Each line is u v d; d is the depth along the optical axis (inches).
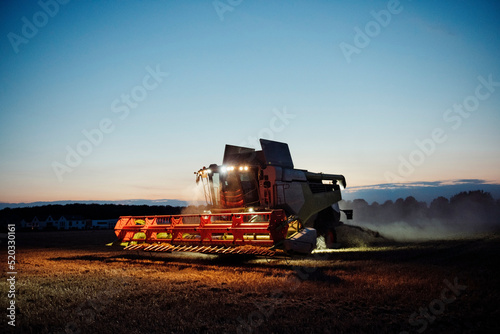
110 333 211.0
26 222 4097.0
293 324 220.4
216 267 446.3
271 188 573.0
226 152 610.9
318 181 746.8
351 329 211.2
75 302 281.0
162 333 209.9
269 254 431.5
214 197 619.8
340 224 772.6
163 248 518.6
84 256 629.3
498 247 582.6
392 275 356.2
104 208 4589.1
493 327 211.3
